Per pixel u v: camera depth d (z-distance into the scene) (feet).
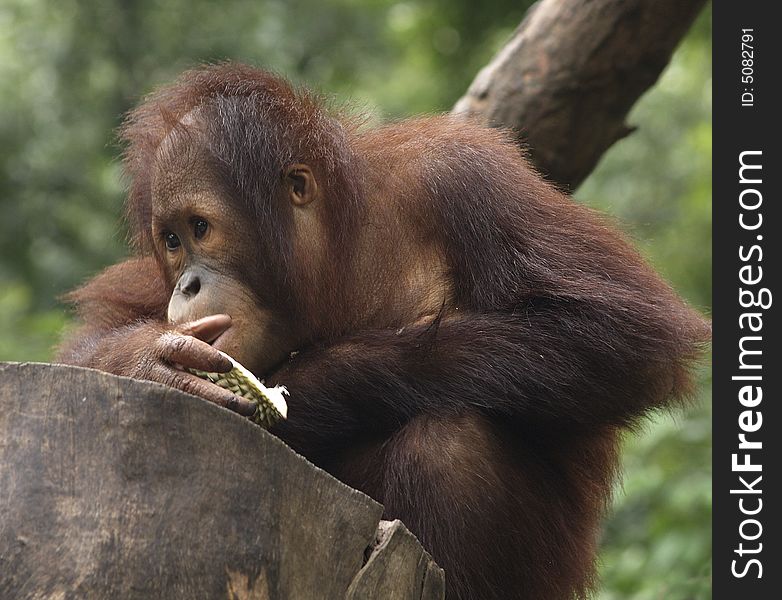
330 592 13.58
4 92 76.02
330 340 22.06
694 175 70.33
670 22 30.76
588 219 23.15
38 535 12.37
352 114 25.45
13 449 12.69
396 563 14.20
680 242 55.21
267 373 22.47
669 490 37.70
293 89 23.54
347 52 82.12
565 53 31.24
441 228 22.88
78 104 76.07
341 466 21.56
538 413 21.35
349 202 22.81
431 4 71.51
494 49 69.67
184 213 21.67
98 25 76.54
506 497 20.48
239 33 77.97
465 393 20.85
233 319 21.52
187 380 16.60
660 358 21.43
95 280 27.48
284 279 21.98
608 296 21.56
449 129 24.40
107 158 75.15
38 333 52.21
